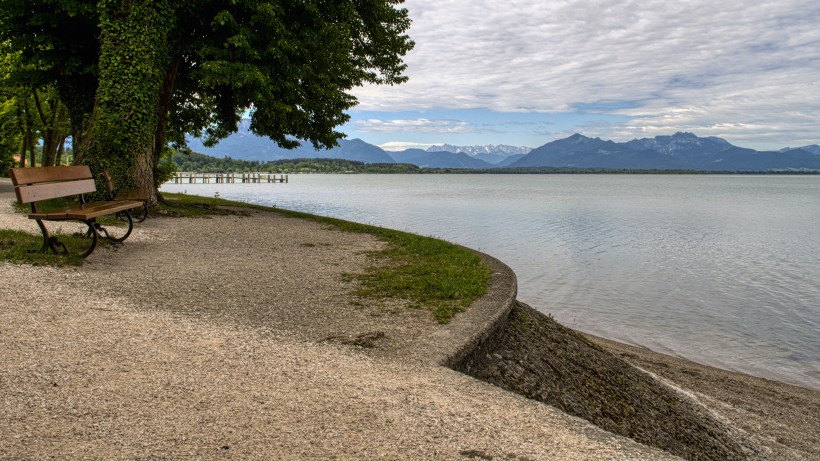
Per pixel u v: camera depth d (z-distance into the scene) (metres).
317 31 17.48
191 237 12.04
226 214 16.88
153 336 5.23
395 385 4.49
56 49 16.08
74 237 10.27
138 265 8.77
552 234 37.84
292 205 58.09
